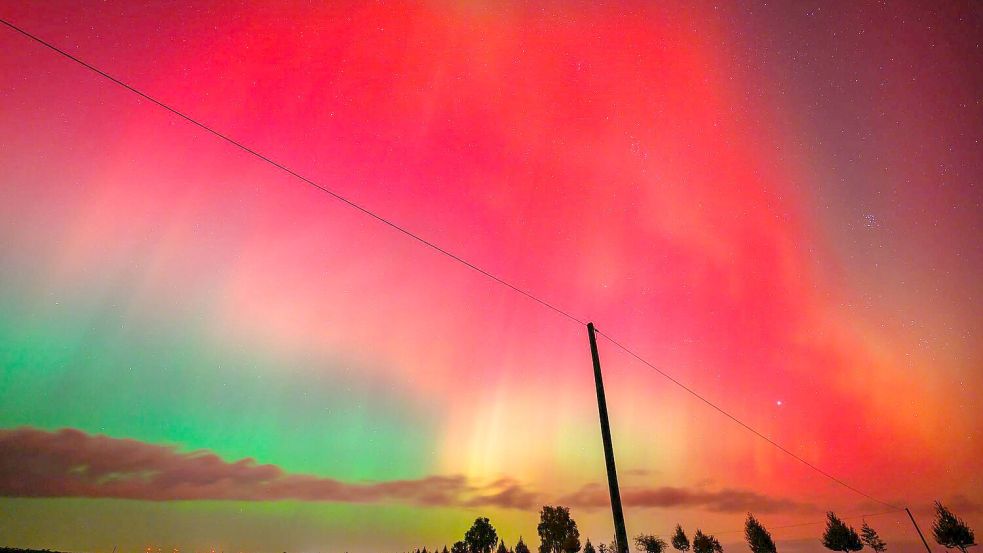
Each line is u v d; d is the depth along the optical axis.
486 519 71.12
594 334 13.16
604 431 11.25
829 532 40.34
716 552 47.69
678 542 51.06
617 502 10.13
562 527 56.81
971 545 32.72
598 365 12.42
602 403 11.74
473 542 69.56
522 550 69.62
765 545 41.19
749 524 43.41
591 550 62.12
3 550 47.03
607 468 10.67
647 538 54.12
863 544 38.66
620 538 9.71
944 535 34.06
